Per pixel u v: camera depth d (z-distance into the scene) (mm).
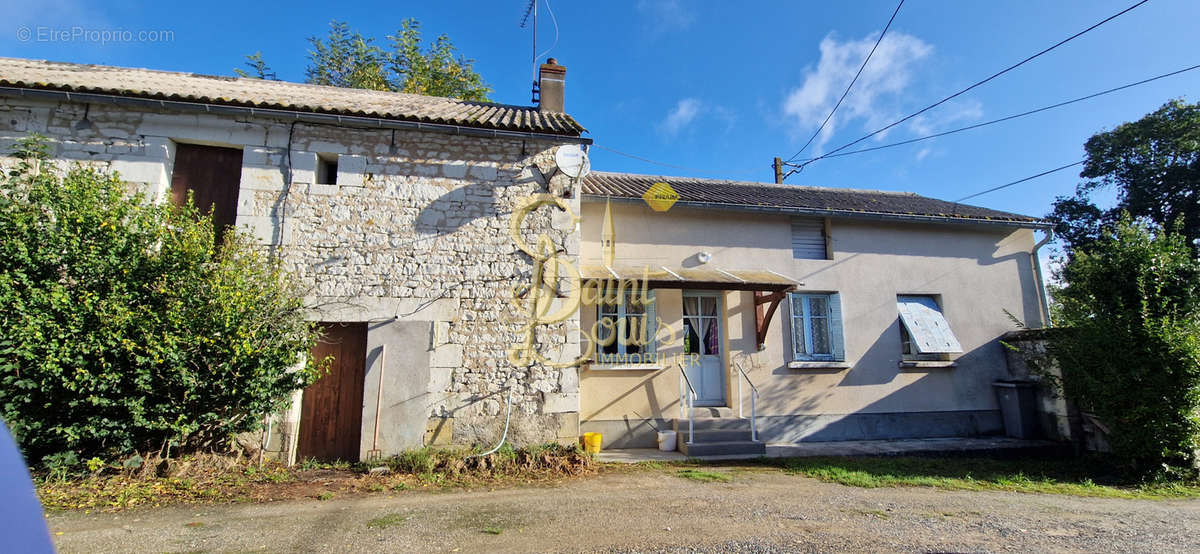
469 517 4359
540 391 6613
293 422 6172
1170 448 6508
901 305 9211
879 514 4684
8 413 4617
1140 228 7102
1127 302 6996
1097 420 7527
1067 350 7523
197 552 3469
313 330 6223
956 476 6645
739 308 8422
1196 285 6703
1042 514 4863
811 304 8953
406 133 6953
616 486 5586
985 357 9250
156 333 4957
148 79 7695
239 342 5145
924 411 8836
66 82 6613
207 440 5578
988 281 9578
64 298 4742
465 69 16906
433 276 6633
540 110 9055
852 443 8203
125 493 4711
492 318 6656
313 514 4383
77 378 4648
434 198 6836
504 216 6949
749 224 8789
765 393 8266
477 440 6363
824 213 8805
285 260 6352
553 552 3549
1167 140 15281
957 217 9289
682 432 7492
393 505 4707
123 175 6227
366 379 6285
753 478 6109
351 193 6660
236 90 7773
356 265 6500
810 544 3781
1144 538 4137
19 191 5312
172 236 5363
